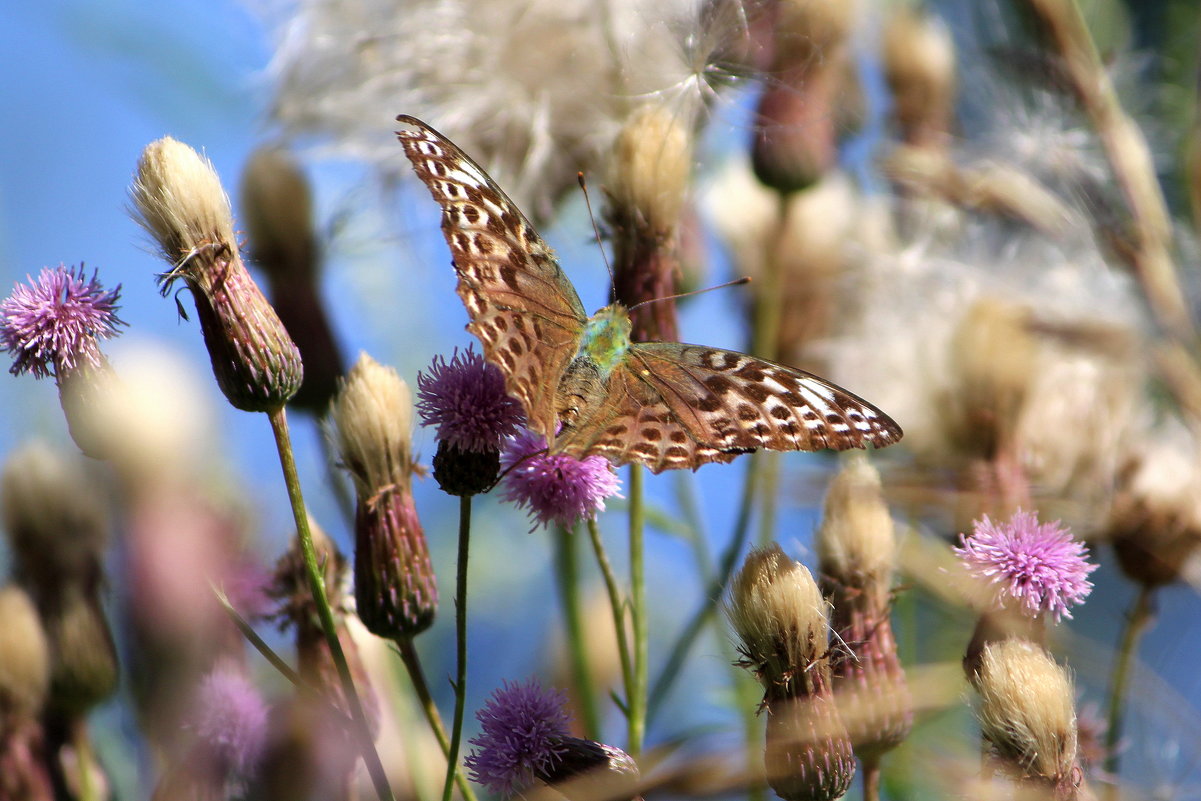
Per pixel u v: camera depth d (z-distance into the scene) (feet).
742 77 2.21
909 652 2.13
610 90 2.23
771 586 2.00
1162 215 2.23
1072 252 2.23
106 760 2.05
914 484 2.08
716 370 2.13
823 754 1.99
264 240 2.22
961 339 2.13
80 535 2.03
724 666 2.16
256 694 1.99
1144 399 2.16
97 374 1.99
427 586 2.04
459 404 2.03
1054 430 2.12
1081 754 2.04
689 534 2.18
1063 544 2.02
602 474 2.07
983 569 2.02
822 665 2.00
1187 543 2.08
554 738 2.01
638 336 2.16
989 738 1.99
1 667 2.03
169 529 1.95
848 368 2.24
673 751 2.01
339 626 2.07
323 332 2.22
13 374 2.01
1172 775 2.06
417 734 2.13
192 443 1.95
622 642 2.07
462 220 2.10
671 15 2.20
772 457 2.16
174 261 2.03
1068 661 2.04
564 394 2.10
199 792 1.97
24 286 2.01
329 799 1.99
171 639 1.96
